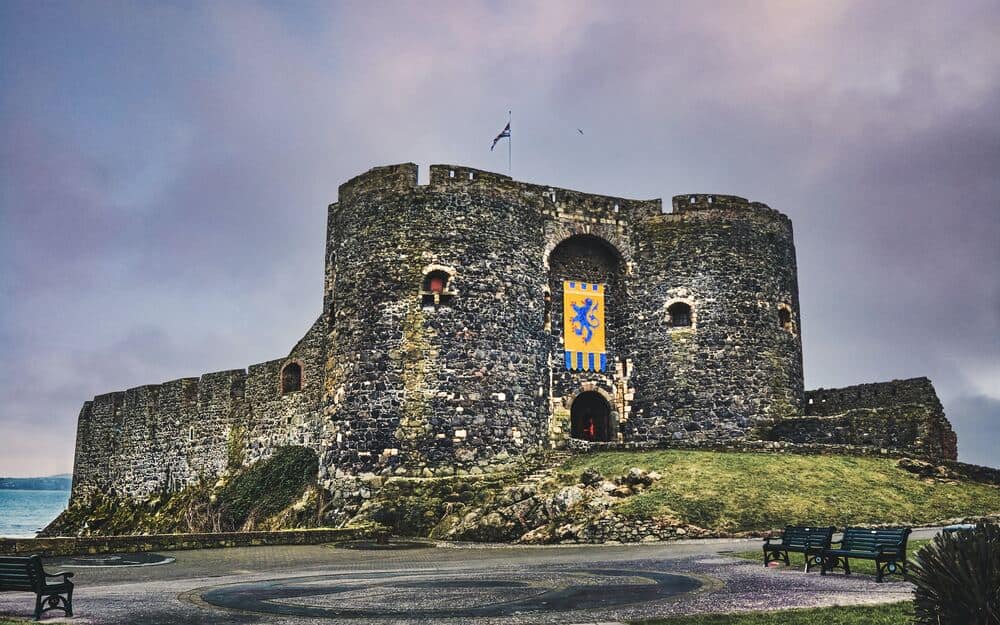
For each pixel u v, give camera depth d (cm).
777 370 4025
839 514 2766
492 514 2958
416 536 3117
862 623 1280
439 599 1591
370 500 3391
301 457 4312
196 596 1669
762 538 2608
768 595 1552
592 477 3031
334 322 3759
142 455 5562
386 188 3703
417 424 3488
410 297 3588
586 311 4084
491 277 3684
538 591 1672
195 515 4556
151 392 5562
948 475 3169
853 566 1922
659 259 4103
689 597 1548
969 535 1184
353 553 2558
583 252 4153
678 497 2833
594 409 4103
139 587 1820
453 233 3666
